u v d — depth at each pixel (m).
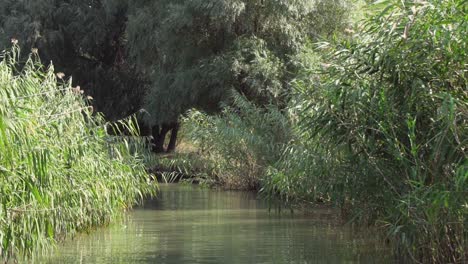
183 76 28.70
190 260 10.81
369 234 13.29
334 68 10.89
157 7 30.77
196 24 29.28
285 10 28.09
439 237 10.12
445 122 9.41
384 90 10.20
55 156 10.93
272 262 10.64
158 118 30.02
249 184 23.42
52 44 34.69
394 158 10.52
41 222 10.36
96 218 13.93
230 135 22.17
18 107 9.12
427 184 10.23
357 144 10.92
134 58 34.62
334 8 28.48
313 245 12.17
